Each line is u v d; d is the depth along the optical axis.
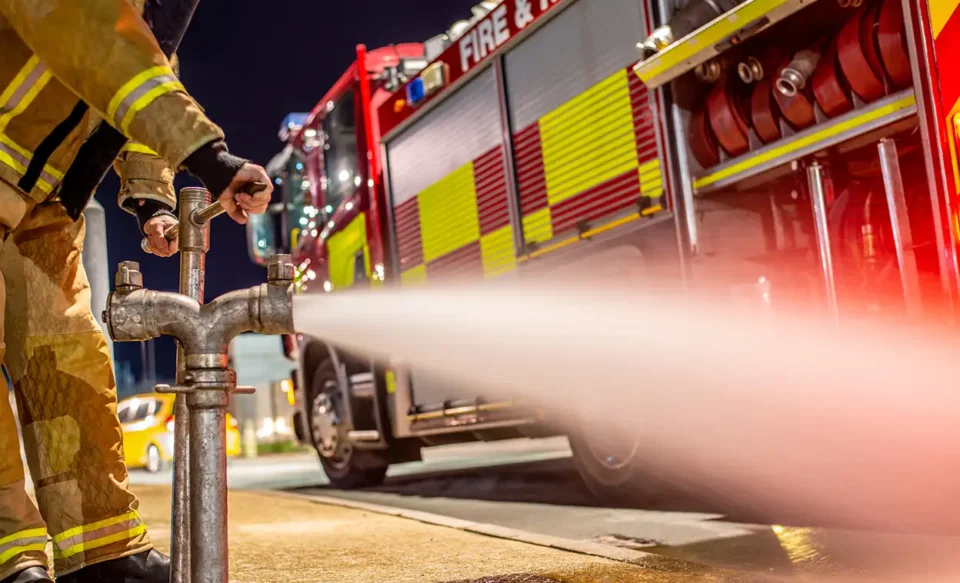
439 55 6.14
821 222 3.57
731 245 4.14
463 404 5.79
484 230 5.68
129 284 1.66
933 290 3.17
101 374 2.34
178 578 1.69
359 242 7.25
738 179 3.95
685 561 2.73
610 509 4.86
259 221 8.55
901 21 3.16
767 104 3.78
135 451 12.61
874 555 3.02
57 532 2.27
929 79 3.00
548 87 5.10
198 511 1.58
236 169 1.69
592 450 4.91
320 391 7.80
